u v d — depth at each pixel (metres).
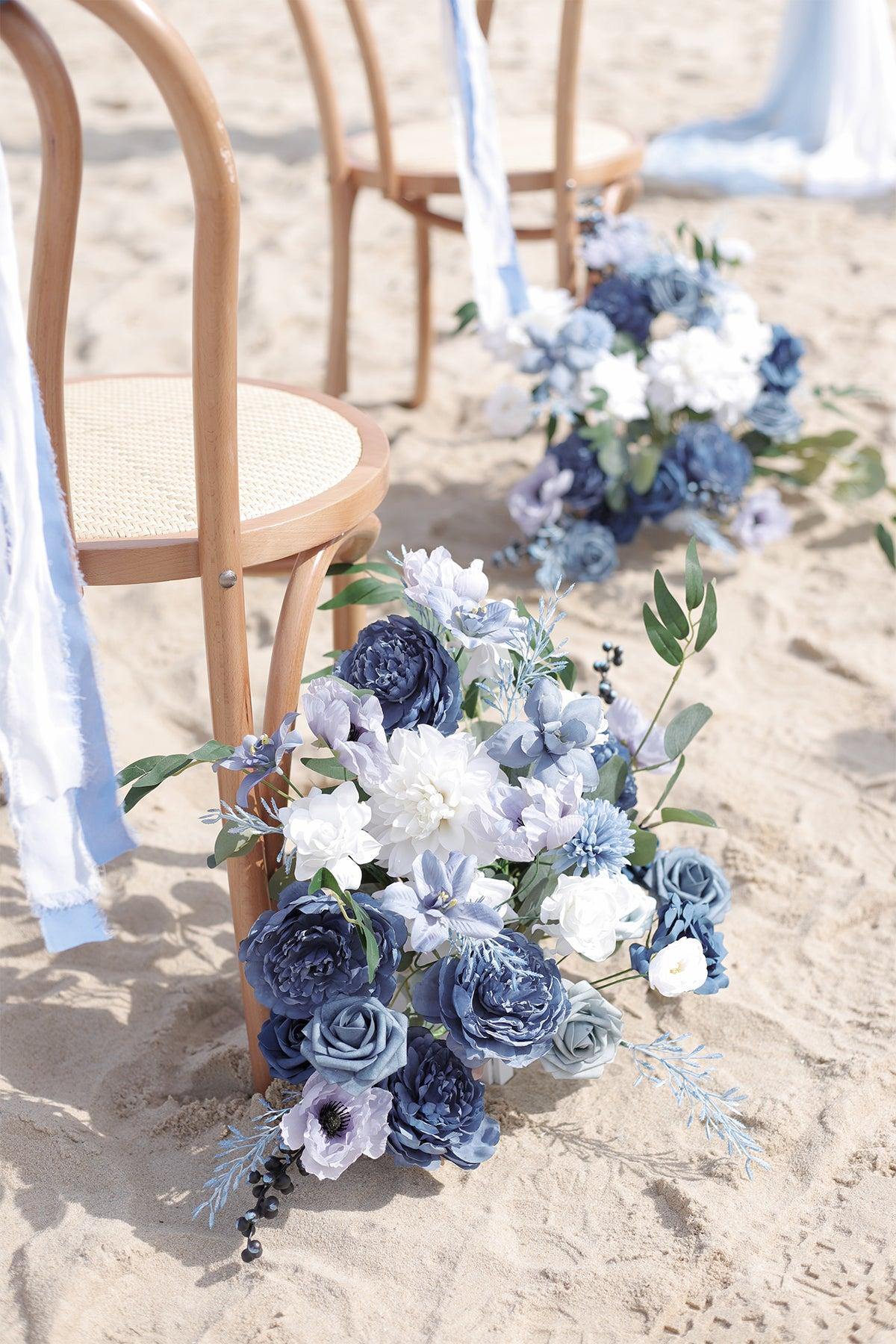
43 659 1.12
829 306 3.56
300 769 1.86
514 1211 1.24
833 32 4.65
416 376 3.05
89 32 6.65
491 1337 1.12
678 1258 1.19
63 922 1.23
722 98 5.69
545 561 2.34
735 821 1.79
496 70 6.10
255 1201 1.25
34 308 1.14
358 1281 1.17
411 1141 1.19
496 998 1.19
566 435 2.92
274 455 1.35
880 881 1.68
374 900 1.21
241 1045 1.42
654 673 2.14
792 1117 1.33
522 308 2.29
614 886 1.25
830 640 2.23
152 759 1.22
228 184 1.02
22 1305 1.14
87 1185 1.26
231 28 6.98
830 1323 1.13
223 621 1.20
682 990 1.26
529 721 1.31
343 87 5.89
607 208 2.60
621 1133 1.33
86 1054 1.41
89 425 1.44
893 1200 1.25
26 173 4.52
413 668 1.25
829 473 2.78
